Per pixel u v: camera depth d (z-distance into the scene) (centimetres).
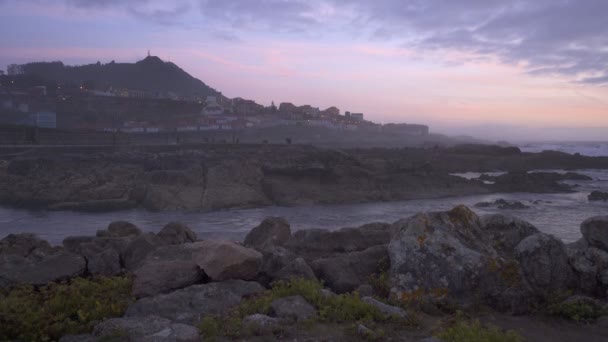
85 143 6216
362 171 3809
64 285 695
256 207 3303
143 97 15838
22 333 530
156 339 497
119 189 3409
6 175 3619
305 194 3509
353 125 18738
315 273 784
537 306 663
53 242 2109
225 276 689
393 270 701
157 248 815
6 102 11362
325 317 574
